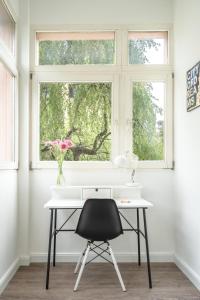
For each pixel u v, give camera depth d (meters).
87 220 2.54
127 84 3.21
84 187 2.89
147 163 3.19
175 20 3.14
